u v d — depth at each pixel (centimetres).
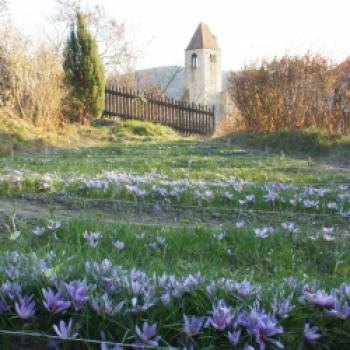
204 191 505
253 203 463
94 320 168
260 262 293
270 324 152
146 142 1427
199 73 5800
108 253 271
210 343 156
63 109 1549
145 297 173
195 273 220
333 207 439
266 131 1377
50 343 158
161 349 149
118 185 510
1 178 521
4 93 1348
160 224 379
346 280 229
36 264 204
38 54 1389
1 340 163
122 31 2752
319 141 1101
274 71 1370
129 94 1864
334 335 172
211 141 1478
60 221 339
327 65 1280
